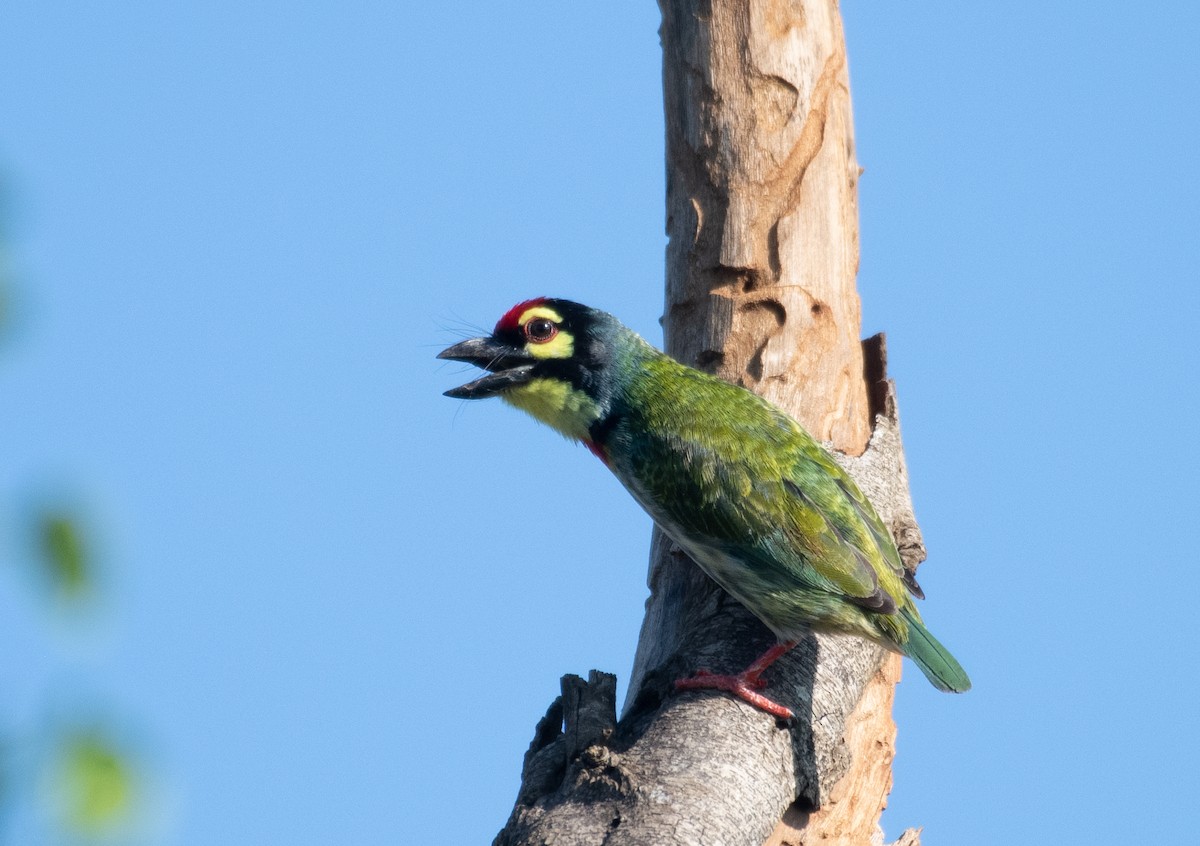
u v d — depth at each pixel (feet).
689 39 43.39
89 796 12.39
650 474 38.45
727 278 43.11
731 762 28.81
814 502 36.86
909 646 36.17
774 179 42.78
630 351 40.29
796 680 33.45
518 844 26.37
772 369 42.22
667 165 44.62
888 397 44.32
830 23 43.68
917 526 41.34
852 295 43.88
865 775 36.96
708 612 38.60
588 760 27.91
